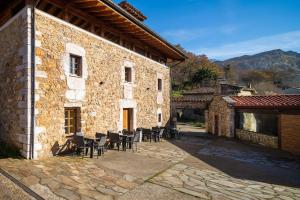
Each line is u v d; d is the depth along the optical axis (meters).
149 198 4.76
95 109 8.88
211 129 17.91
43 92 6.78
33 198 4.14
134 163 7.28
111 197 4.62
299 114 10.35
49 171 5.56
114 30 10.41
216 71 42.72
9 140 7.27
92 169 6.21
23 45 6.58
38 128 6.60
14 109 7.03
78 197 4.41
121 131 10.10
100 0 7.68
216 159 8.96
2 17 8.37
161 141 12.51
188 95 29.08
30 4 6.55
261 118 12.60
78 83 8.08
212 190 5.53
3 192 4.21
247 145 12.55
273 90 41.50
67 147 7.62
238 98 15.20
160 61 15.57
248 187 5.95
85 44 8.43
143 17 14.18
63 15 7.89
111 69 9.84
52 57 7.10
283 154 10.36
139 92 12.10
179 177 6.30
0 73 8.00
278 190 5.86
